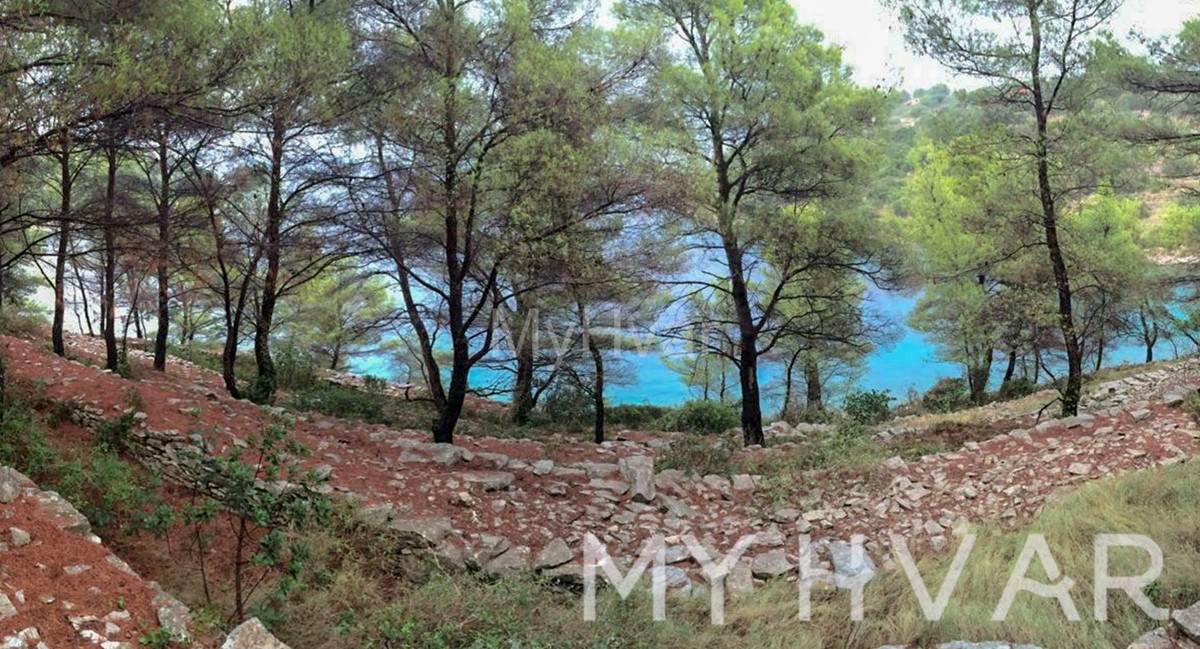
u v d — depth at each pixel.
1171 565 7.00
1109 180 13.97
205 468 6.67
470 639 6.35
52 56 6.89
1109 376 22.30
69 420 9.20
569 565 8.17
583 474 10.57
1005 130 13.86
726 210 13.99
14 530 5.27
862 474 10.84
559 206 10.87
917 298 23.14
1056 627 6.41
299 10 10.98
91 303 24.62
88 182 16.23
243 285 13.06
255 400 13.29
